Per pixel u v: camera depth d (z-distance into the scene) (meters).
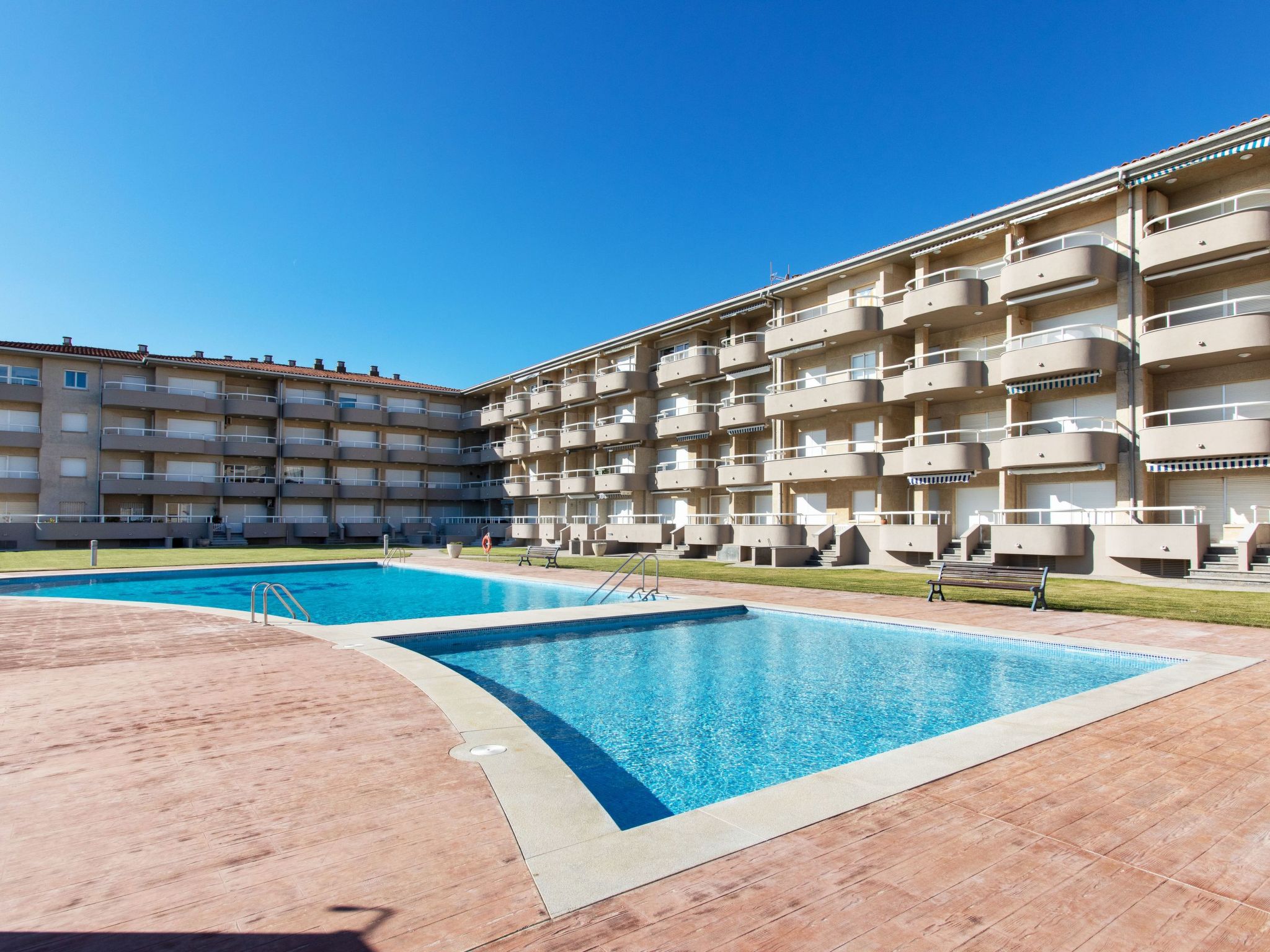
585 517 47.28
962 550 24.70
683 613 14.33
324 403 52.72
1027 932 3.15
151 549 42.62
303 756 5.45
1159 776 5.12
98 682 7.94
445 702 7.04
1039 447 22.98
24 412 43.94
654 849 3.93
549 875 3.63
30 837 4.08
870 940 3.08
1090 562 21.86
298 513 51.84
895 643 12.29
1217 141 19.89
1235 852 3.96
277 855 3.84
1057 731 6.16
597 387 43.47
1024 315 25.14
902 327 28.06
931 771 5.19
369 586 23.67
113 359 45.50
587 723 8.05
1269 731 6.21
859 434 30.92
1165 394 22.31
